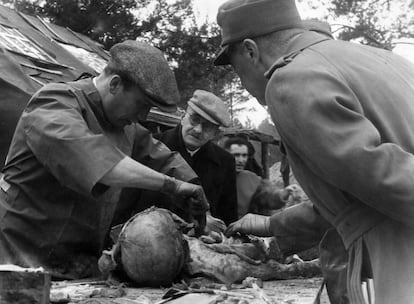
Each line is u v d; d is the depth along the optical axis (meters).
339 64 2.30
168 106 4.45
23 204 4.45
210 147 6.16
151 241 4.03
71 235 4.54
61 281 4.41
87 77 4.91
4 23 10.48
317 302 2.77
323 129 2.15
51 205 4.47
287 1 2.54
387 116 2.24
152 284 4.12
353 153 2.11
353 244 2.33
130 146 4.78
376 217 2.27
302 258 5.28
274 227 3.24
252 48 2.53
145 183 4.05
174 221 4.24
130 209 5.21
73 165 4.05
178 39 19.38
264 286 4.13
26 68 8.84
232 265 4.17
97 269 4.67
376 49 2.48
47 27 11.91
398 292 2.17
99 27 19.41
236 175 6.52
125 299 3.64
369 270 2.37
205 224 4.45
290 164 2.42
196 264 4.18
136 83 4.35
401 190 2.09
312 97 2.19
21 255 4.40
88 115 4.36
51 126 4.14
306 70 2.24
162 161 5.05
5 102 7.05
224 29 2.60
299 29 2.52
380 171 2.10
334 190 2.33
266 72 2.39
